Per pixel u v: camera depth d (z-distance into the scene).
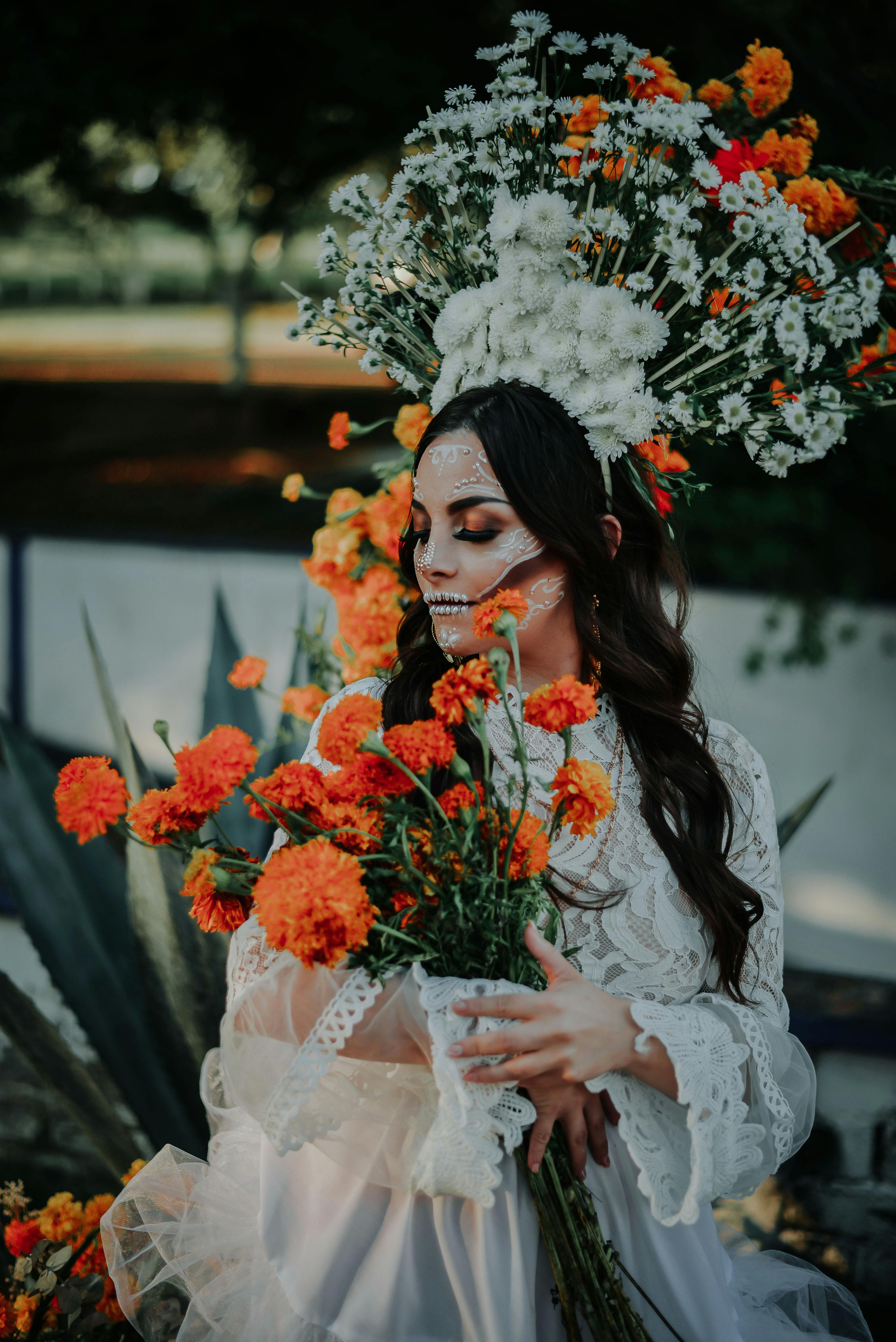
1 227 16.97
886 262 1.51
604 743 1.25
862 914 3.59
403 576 1.49
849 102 2.96
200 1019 1.94
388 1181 1.09
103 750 5.07
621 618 1.27
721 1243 1.43
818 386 1.32
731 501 4.27
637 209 1.31
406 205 1.41
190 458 11.63
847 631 4.30
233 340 13.46
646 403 1.21
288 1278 1.12
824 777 4.20
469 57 4.99
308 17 4.98
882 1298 2.28
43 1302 1.65
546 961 1.05
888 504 4.39
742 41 3.31
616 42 1.45
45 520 8.79
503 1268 1.08
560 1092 1.06
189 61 5.30
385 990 1.03
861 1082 2.45
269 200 8.20
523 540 1.20
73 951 2.04
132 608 5.78
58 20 4.95
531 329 1.24
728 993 1.24
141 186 10.56
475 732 1.23
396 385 1.66
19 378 14.59
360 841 1.01
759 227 1.27
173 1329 1.30
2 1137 2.63
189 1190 1.26
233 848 1.03
